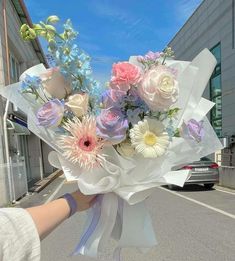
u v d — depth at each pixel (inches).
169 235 270.5
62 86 66.2
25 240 53.1
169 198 457.4
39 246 54.1
